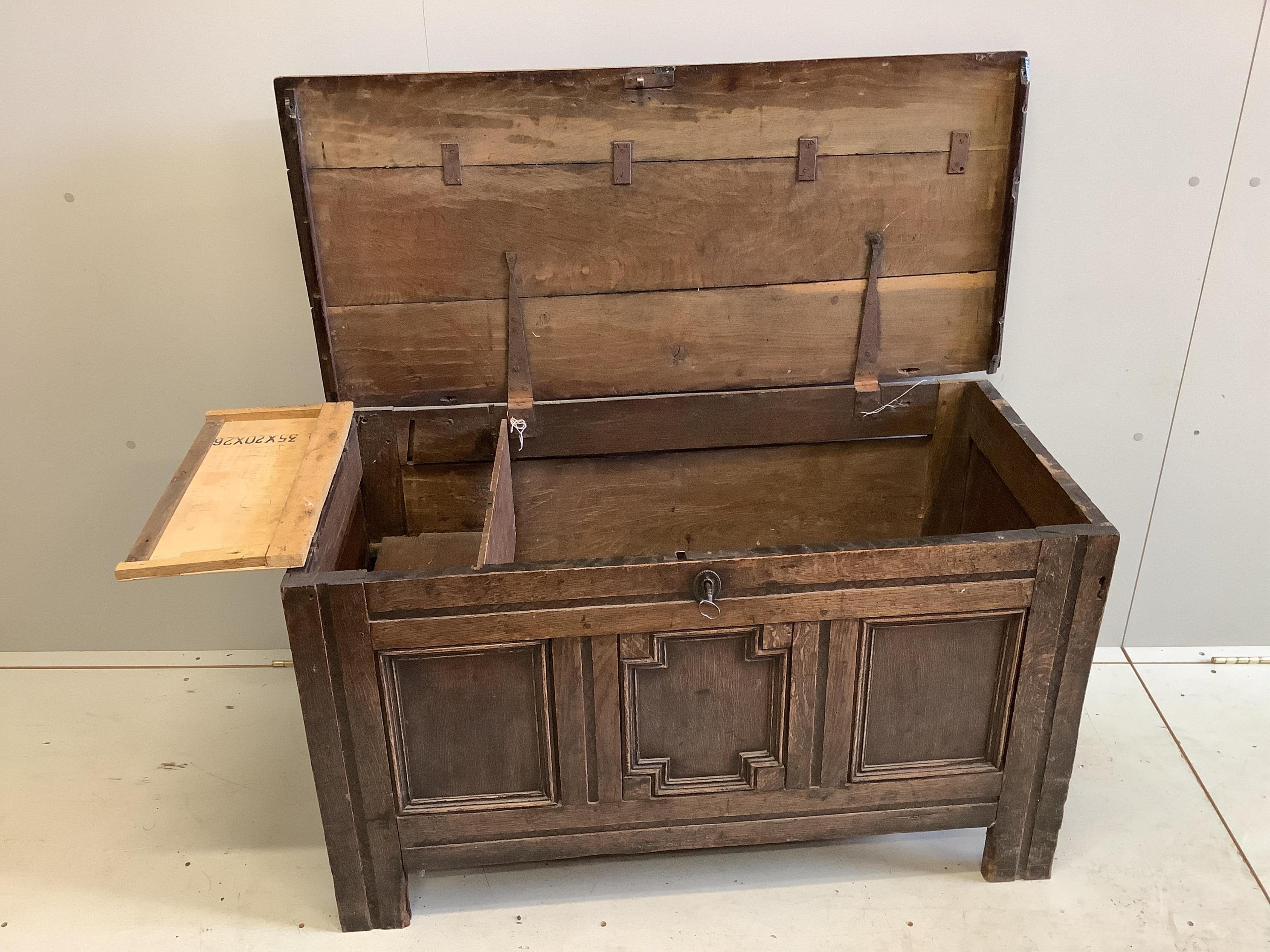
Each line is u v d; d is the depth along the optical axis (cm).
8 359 216
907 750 177
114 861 195
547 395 210
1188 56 195
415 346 202
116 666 247
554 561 157
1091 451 233
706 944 178
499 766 171
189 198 203
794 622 162
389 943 179
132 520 235
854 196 196
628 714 168
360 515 209
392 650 158
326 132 182
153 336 216
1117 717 229
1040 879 190
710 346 209
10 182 199
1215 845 197
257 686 241
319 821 205
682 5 190
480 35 191
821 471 226
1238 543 240
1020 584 163
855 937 179
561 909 186
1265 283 214
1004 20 193
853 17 192
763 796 178
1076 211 209
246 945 179
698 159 190
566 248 196
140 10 187
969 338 211
